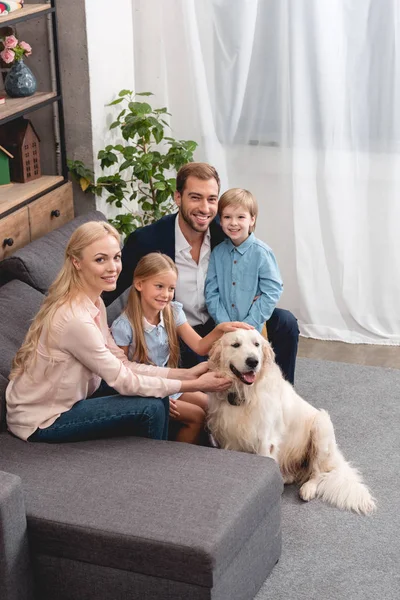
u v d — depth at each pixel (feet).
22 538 7.52
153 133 13.65
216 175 10.50
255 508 7.86
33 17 11.76
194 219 10.45
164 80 14.73
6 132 12.37
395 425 11.61
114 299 11.03
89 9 12.84
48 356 8.59
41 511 7.61
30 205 11.96
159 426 8.91
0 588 7.45
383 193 13.91
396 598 8.13
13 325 9.80
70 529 7.45
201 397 10.35
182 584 7.27
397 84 13.30
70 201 13.17
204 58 14.23
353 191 13.98
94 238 8.61
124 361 9.50
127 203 14.78
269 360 9.46
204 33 14.08
